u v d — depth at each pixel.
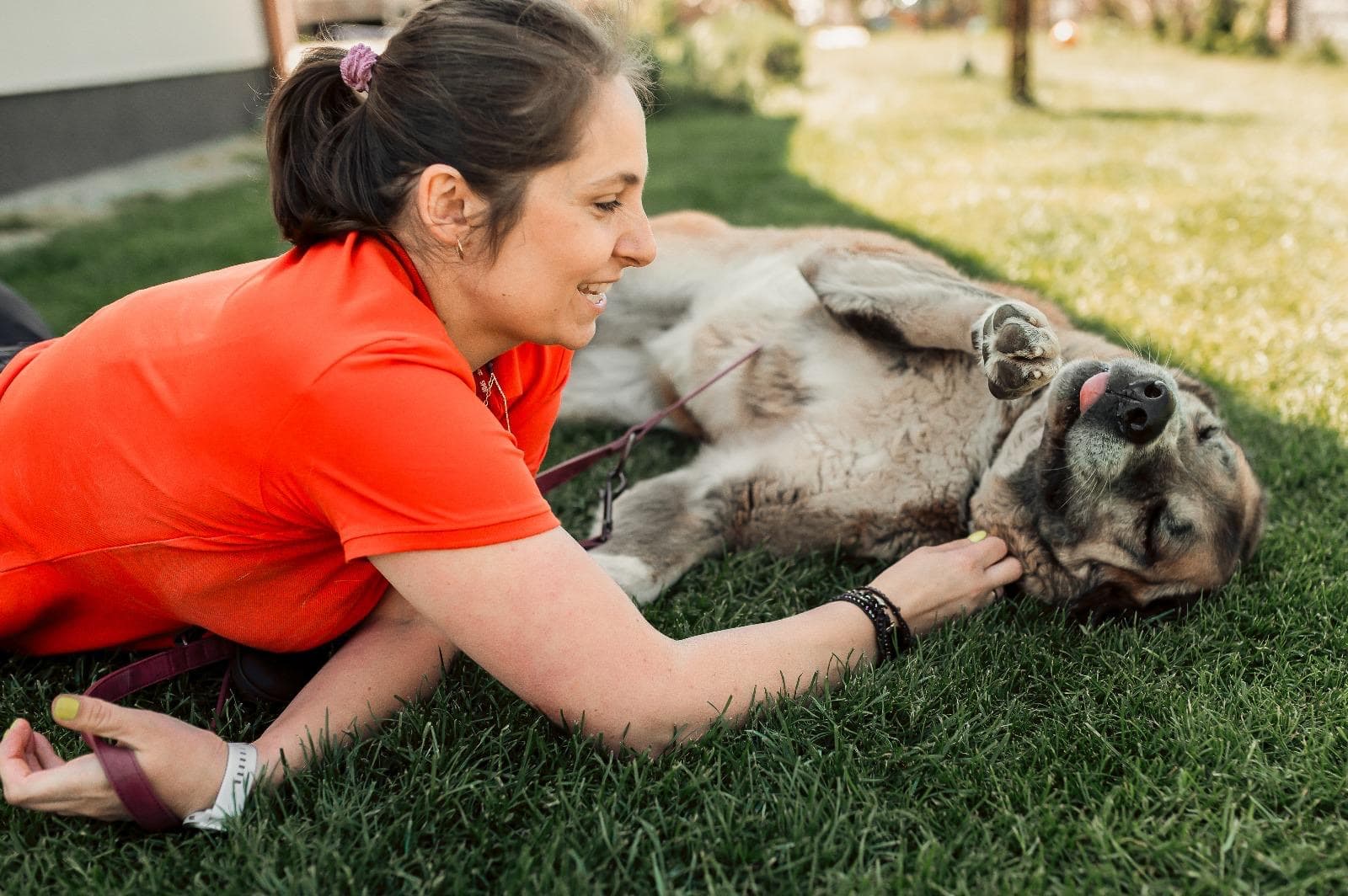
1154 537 2.63
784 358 3.34
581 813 1.79
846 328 3.28
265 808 1.78
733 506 3.14
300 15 17.91
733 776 1.91
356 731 1.94
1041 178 8.27
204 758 1.75
